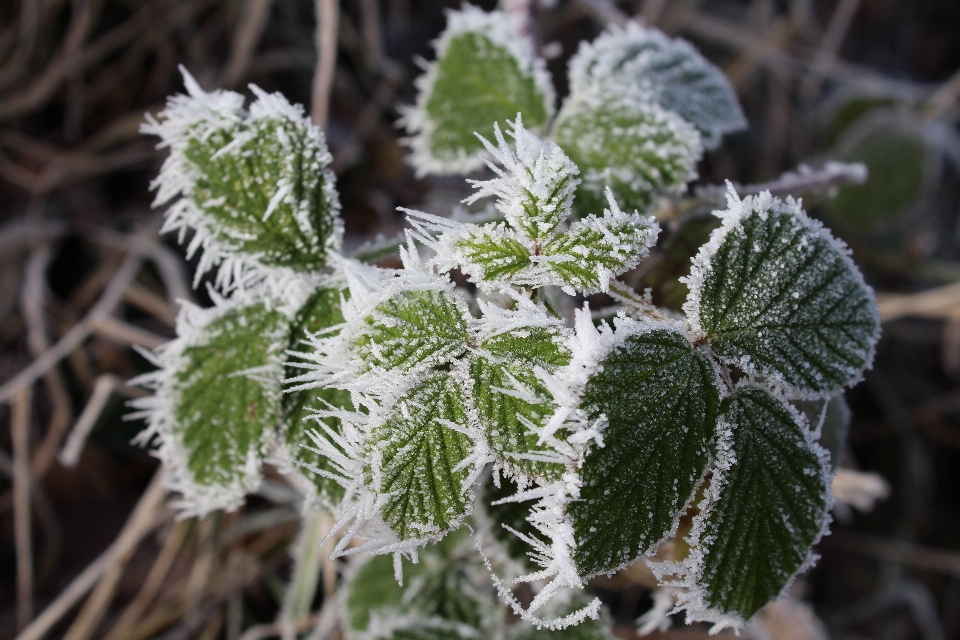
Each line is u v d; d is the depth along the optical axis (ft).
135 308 1.57
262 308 1.00
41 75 1.64
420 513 0.91
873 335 0.96
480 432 0.91
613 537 0.90
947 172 1.94
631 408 0.90
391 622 1.12
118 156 1.64
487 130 1.13
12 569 1.49
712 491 0.92
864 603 1.68
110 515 1.53
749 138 1.85
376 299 0.93
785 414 0.94
